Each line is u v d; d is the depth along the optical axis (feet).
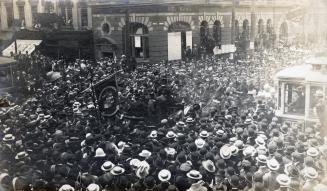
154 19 74.33
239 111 47.52
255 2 73.61
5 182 36.37
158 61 73.82
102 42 79.51
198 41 75.41
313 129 44.57
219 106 48.98
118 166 34.78
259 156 34.83
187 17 74.95
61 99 55.67
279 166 34.76
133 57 72.08
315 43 67.62
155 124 49.24
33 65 72.38
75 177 35.73
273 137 38.42
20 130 43.88
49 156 37.63
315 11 68.69
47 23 83.35
